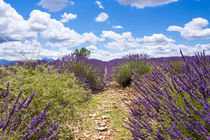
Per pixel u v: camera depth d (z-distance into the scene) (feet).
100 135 8.20
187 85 5.92
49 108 7.38
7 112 6.10
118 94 16.12
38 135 6.26
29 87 7.77
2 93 7.29
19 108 5.68
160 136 5.29
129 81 19.48
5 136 4.65
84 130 8.66
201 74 6.07
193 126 4.75
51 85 8.86
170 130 5.30
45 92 7.98
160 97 6.90
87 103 12.66
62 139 7.11
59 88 8.89
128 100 13.55
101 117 10.36
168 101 6.10
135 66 18.99
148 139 5.77
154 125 6.21
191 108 5.32
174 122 5.33
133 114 7.14
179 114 5.59
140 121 6.49
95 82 18.93
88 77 18.02
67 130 7.69
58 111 7.63
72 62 18.56
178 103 6.35
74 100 9.34
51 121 7.00
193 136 4.88
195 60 7.62
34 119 5.72
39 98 7.43
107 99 14.44
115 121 9.84
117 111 11.40
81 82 14.64
